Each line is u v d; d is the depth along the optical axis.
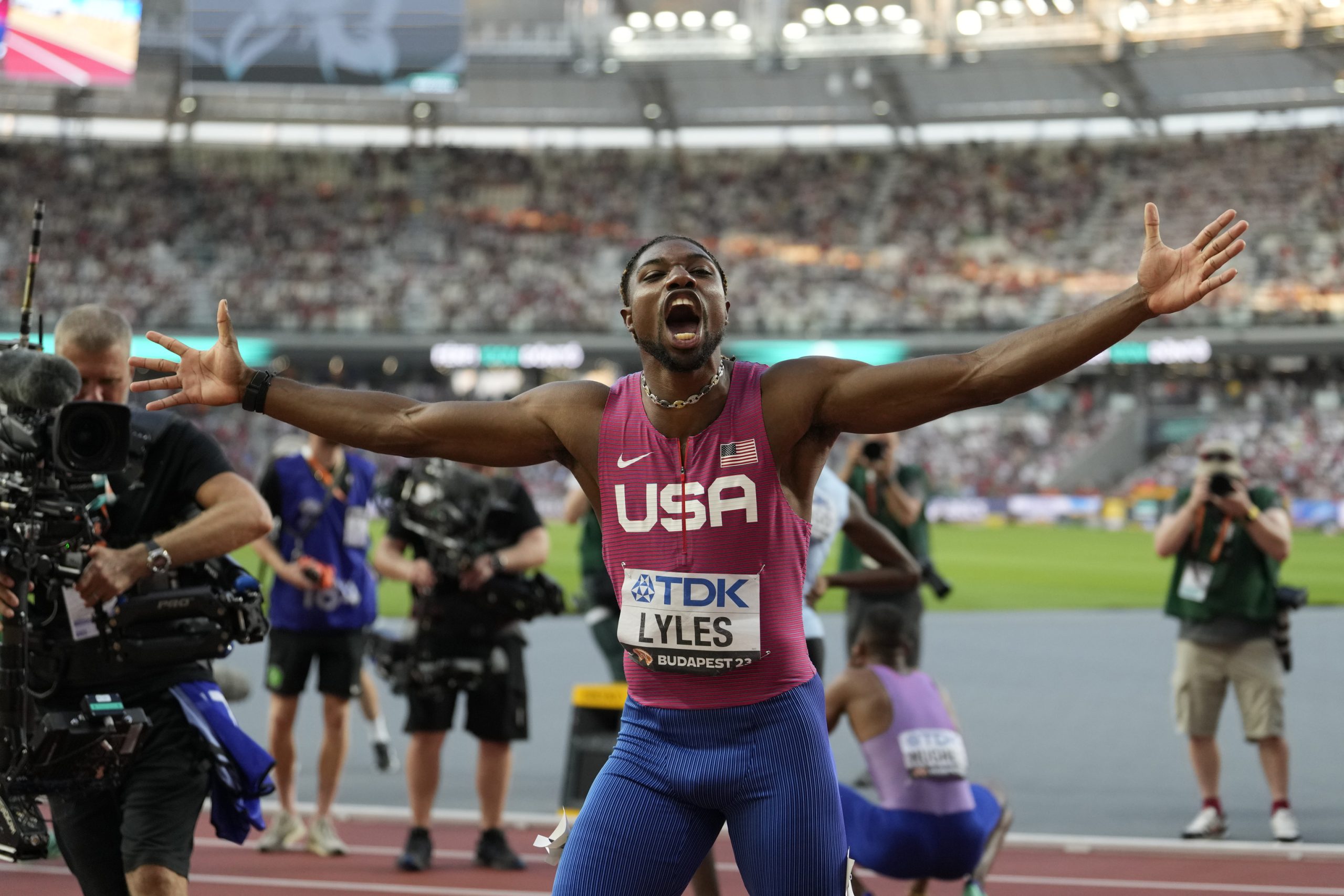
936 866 5.62
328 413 3.53
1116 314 3.05
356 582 7.59
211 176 54.09
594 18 48.47
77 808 4.16
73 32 38.72
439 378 55.41
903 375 3.22
